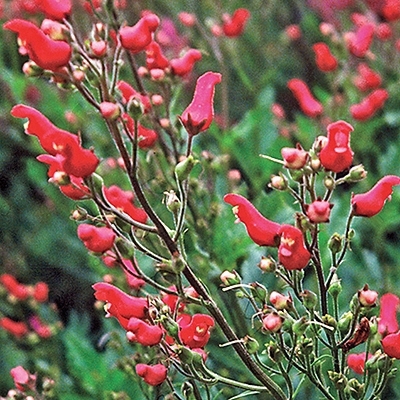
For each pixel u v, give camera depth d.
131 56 0.50
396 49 0.74
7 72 0.70
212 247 0.51
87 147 0.67
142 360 0.47
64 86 0.39
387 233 0.63
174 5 0.82
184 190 0.40
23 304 0.68
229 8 0.79
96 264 0.58
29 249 0.72
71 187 0.39
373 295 0.40
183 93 0.71
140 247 0.40
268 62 0.81
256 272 0.52
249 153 0.61
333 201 0.56
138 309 0.41
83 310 0.72
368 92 0.69
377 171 0.67
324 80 0.83
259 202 0.53
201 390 0.49
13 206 0.77
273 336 0.42
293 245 0.39
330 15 0.84
